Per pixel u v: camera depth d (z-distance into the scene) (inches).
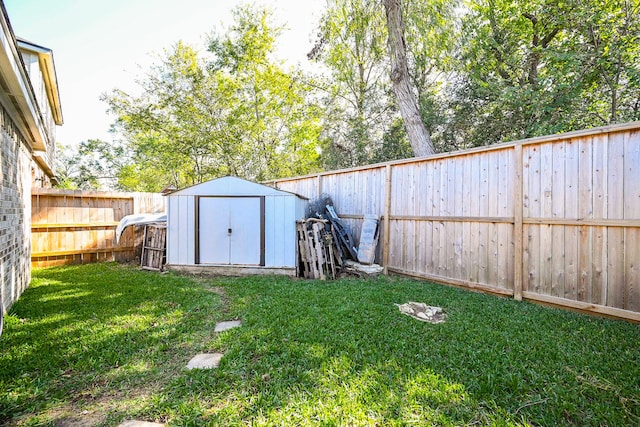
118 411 76.0
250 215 243.3
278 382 86.0
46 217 276.1
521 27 355.6
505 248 174.6
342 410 74.2
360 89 528.4
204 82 548.4
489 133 354.3
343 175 286.5
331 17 467.5
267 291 183.5
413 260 227.3
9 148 152.9
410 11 339.9
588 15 253.9
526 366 94.0
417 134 301.6
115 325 129.0
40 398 80.5
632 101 275.6
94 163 872.3
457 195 200.1
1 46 100.8
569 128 287.6
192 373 91.2
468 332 120.0
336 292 179.6
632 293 130.4
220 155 555.5
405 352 103.3
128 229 322.3
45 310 147.4
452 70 393.4
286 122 618.5
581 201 145.4
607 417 71.8
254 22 573.9
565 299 149.7
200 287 194.1
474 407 75.4
